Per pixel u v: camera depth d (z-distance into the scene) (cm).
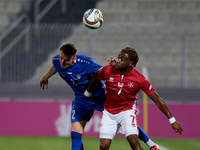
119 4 4334
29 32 3177
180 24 4244
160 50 3659
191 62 3488
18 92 3044
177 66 3609
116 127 1298
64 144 2242
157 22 4244
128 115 1274
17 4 4462
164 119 2655
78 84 1401
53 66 1422
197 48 3481
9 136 2612
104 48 3662
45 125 2641
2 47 3256
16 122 2659
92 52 3062
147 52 3653
